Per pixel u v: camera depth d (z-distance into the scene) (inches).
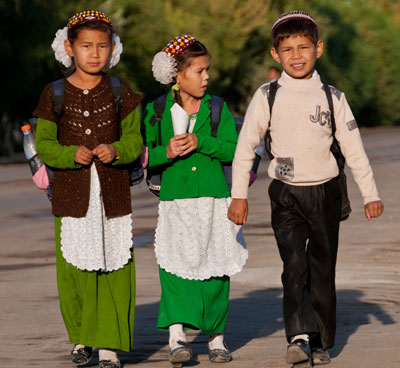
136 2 2859.3
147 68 2942.9
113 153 416.5
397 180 1513.3
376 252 780.6
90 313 426.6
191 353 431.8
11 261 794.8
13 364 439.8
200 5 3410.4
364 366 419.5
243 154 422.0
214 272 444.5
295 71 414.6
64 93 426.6
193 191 445.4
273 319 538.9
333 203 418.6
